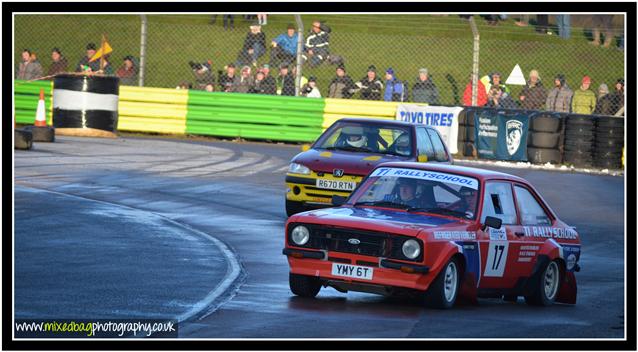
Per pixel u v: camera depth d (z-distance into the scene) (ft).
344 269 81.61
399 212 87.25
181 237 112.68
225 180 170.30
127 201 140.26
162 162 188.65
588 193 188.24
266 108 246.68
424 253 79.87
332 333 70.03
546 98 246.47
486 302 92.79
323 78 295.69
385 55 309.22
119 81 239.09
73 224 115.55
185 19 327.88
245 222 129.29
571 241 97.19
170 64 303.89
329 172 133.69
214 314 74.69
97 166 174.70
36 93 249.96
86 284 83.10
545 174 216.13
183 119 249.34
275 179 176.65
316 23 264.11
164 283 85.92
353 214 85.15
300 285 84.17
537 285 91.76
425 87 247.50
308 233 83.05
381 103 243.81
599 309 91.76
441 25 325.62
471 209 87.25
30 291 79.05
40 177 155.63
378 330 72.08
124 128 249.75
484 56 310.04
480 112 236.43
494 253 87.15
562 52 315.37
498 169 221.05
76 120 231.09
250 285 88.53
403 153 139.54
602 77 301.43
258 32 265.75
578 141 229.25
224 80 256.52
